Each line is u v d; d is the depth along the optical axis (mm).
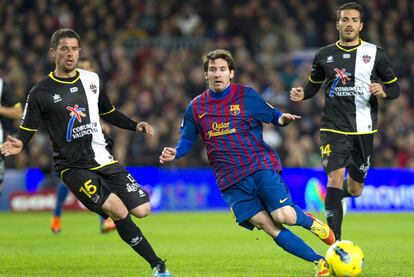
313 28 66438
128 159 52688
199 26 66188
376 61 24109
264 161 20422
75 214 49438
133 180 20812
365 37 64875
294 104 55969
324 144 24391
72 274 22016
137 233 20203
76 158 20562
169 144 53438
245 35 65562
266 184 20094
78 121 20609
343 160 24094
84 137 20625
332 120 24359
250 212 20359
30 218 45875
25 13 65125
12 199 51250
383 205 50438
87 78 21062
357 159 24844
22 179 51594
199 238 32969
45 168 47281
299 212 20312
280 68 63219
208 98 20859
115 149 51969
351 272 19781
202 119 20812
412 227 38188
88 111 20797
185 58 61000
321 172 50531
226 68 20609
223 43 62719
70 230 37500
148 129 21656
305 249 20312
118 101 56469
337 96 24297
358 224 40125
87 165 20562
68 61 20562
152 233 35438
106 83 58750
